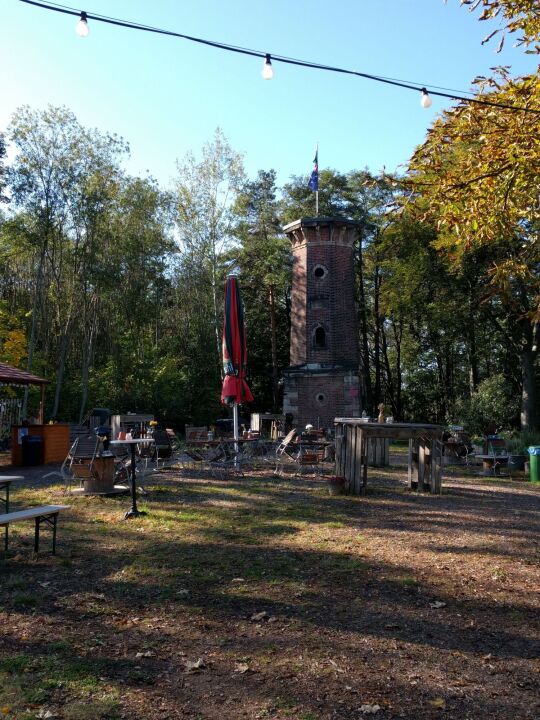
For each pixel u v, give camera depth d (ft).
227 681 13.88
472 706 12.96
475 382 127.03
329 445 62.59
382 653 15.51
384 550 25.89
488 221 27.22
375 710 12.62
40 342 119.34
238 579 21.39
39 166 92.99
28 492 39.70
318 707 12.78
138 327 121.49
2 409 84.12
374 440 61.93
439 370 152.56
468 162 27.35
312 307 98.22
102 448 43.70
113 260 110.63
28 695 12.82
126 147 100.53
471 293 101.96
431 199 27.89
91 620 17.46
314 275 98.99
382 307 115.65
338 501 38.73
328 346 96.99
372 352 166.81
